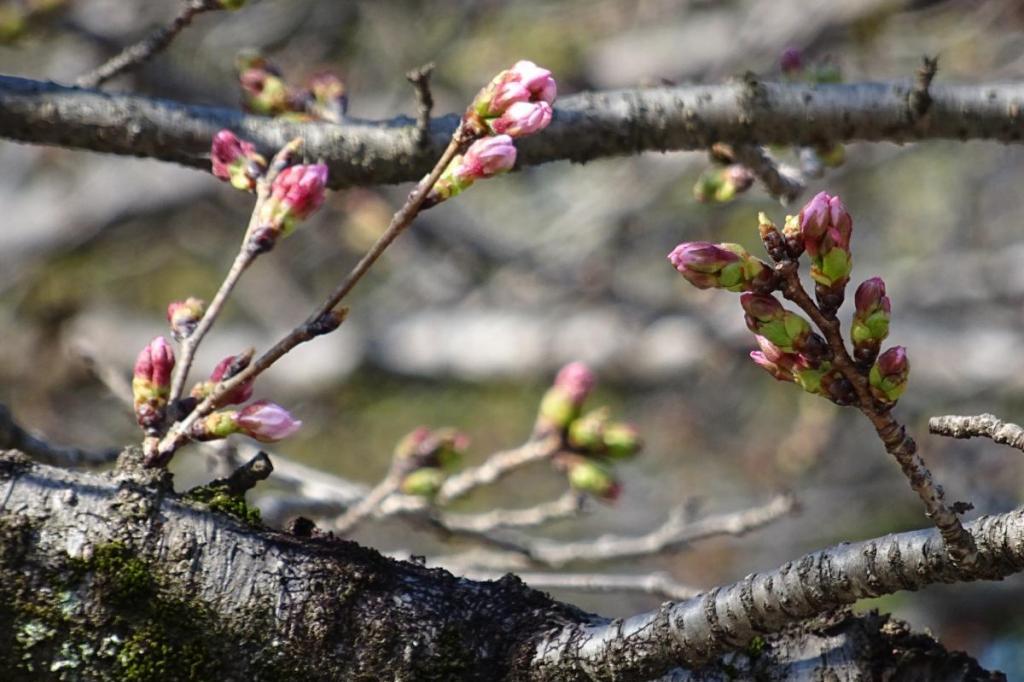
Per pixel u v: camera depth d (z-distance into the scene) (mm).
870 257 14641
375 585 3873
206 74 12312
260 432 4039
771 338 3619
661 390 13797
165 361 4137
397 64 13031
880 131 5703
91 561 3754
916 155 14258
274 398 13500
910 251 14680
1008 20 12391
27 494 3805
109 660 3746
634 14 13828
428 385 13680
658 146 5723
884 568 3459
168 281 15055
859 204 14766
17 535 3750
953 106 5680
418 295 14367
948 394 13055
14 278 13359
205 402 4035
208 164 5613
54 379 13078
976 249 14500
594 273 13430
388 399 14547
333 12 13125
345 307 4043
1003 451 12594
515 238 14172
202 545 3826
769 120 5676
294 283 14203
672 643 3674
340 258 14500
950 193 14875
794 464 13547
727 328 12875
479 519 7445
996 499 10914
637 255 14156
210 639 3773
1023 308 13469
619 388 13391
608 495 7383
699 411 14711
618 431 7453
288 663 3781
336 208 12867
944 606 12688
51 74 11188
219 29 12641
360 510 6949
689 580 13539
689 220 14148
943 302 13484
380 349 13438
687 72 13344
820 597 3510
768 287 3625
